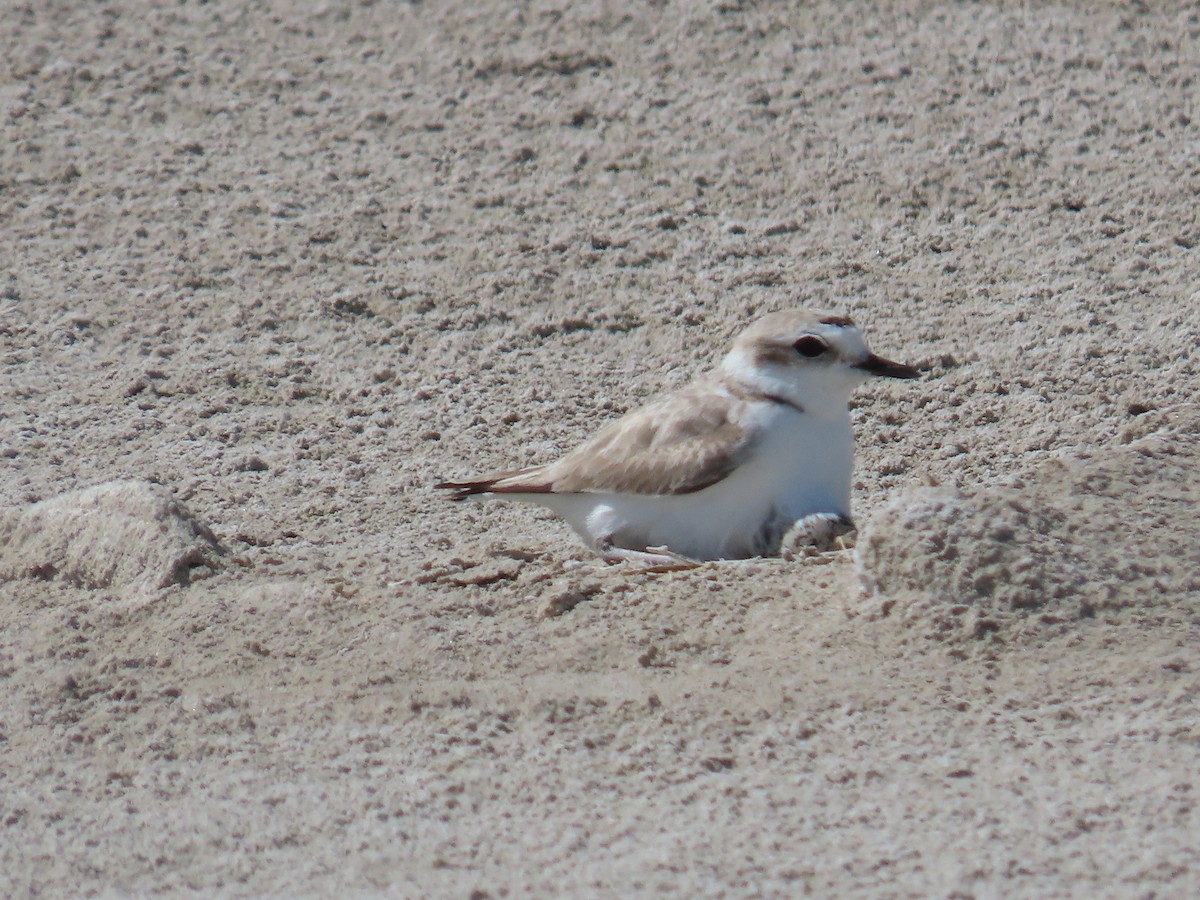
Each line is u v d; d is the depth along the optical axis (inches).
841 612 350.3
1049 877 261.1
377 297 603.2
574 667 342.0
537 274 613.9
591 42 773.9
